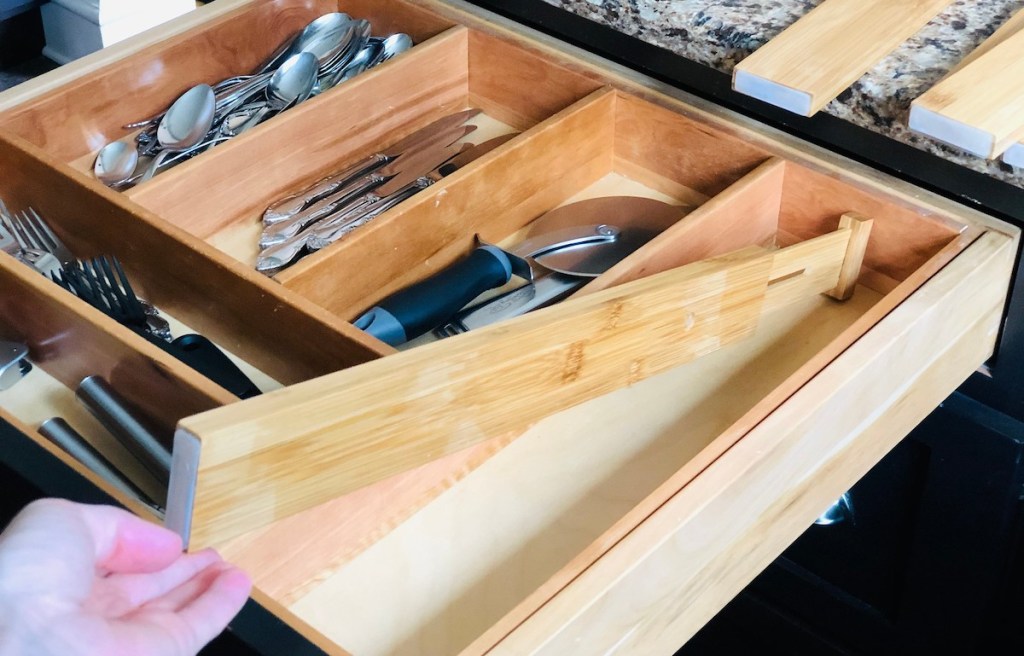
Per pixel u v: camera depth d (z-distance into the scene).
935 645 1.21
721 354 0.92
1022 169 0.87
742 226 0.99
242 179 1.03
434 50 1.13
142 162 1.09
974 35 0.97
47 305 0.83
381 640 0.72
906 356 0.83
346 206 1.02
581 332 0.75
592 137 1.08
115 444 0.84
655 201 1.05
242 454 0.61
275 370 0.90
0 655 0.51
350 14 1.25
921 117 0.85
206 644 0.61
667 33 1.04
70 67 1.08
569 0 1.09
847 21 0.96
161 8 1.44
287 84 1.15
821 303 0.97
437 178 1.05
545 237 1.00
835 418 0.79
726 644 1.43
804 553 1.26
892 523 1.16
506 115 1.19
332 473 0.66
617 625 0.67
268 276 0.96
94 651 0.52
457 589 0.75
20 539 0.54
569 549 0.77
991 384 0.99
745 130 1.01
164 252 0.90
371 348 0.78
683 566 0.71
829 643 1.31
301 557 0.74
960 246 0.89
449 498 0.80
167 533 0.60
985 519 1.07
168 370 0.77
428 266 0.99
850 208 0.96
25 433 0.74
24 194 1.01
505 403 0.73
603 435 0.85
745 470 0.72
